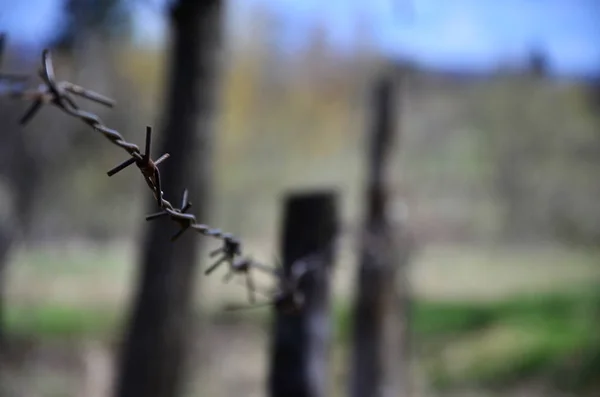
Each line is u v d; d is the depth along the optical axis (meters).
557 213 14.79
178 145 3.61
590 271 11.27
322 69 15.64
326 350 2.70
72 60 4.95
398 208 4.05
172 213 1.17
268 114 15.67
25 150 7.79
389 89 4.20
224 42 3.81
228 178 14.49
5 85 1.24
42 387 5.85
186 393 3.67
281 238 2.72
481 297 9.68
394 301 3.88
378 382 3.81
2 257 6.53
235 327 8.08
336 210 2.74
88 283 10.30
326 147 15.45
